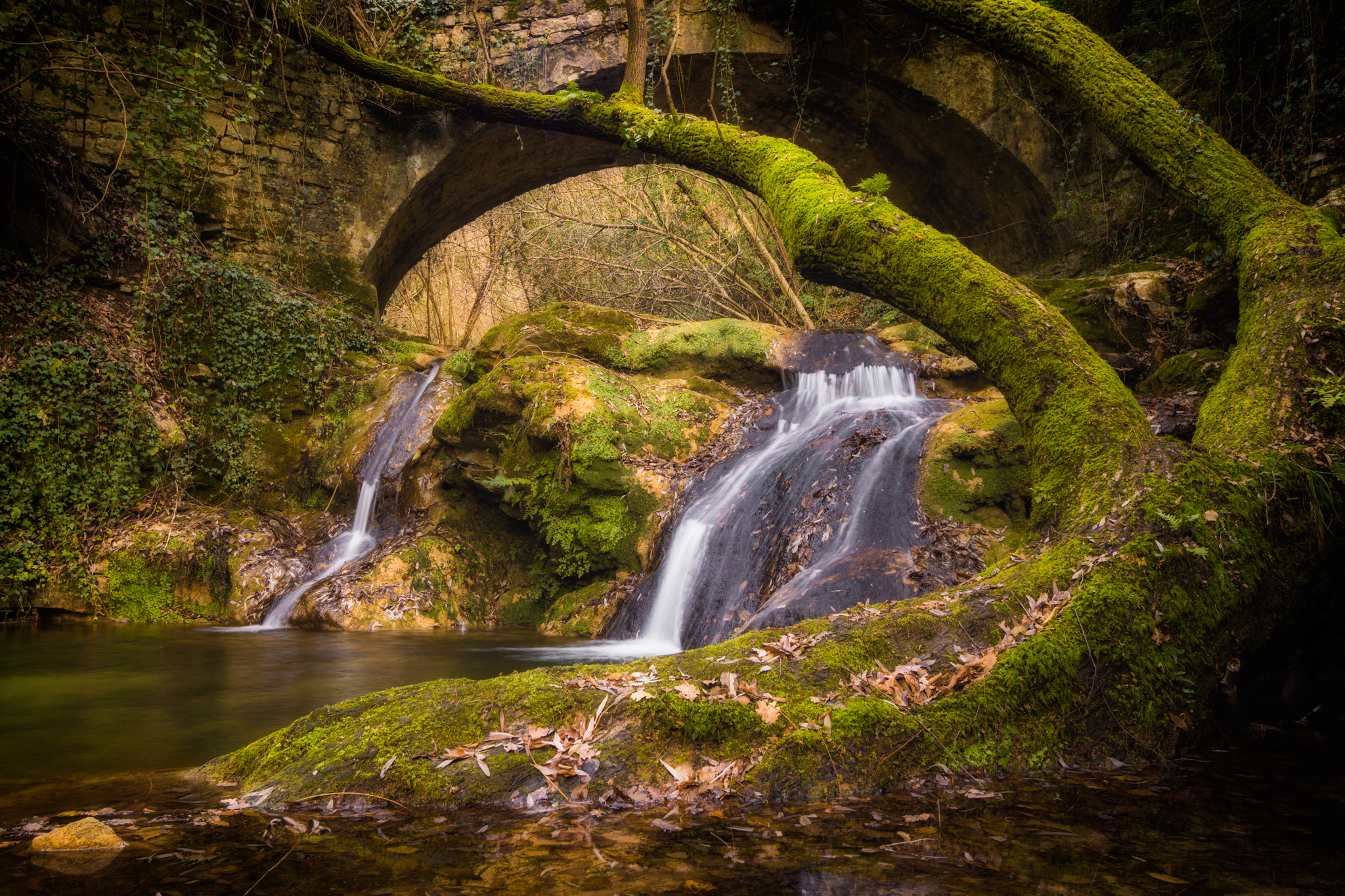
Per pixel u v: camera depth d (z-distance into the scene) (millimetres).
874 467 6746
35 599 8477
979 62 13164
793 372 9953
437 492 9734
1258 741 3512
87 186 10805
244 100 12180
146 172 10820
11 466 8711
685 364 10156
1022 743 3018
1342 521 4066
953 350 9656
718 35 12969
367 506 10398
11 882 2012
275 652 6438
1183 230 10555
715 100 14469
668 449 8742
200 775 3010
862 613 3559
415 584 8617
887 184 6141
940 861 2168
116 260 10695
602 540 8023
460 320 27016
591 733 2789
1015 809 2588
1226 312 7410
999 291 5367
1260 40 9570
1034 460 4844
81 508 8969
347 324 12523
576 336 10227
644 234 17938
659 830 2377
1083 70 6891
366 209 13180
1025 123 13086
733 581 6738
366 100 12984
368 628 8086
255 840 2311
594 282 18875
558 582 8680
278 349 11523
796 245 6512
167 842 2305
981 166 13859
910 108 13734
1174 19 10234
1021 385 5090
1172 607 3494
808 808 2580
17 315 9406
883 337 10219
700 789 2643
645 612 7281
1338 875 2088
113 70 10922
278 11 10688
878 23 12969
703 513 7562
